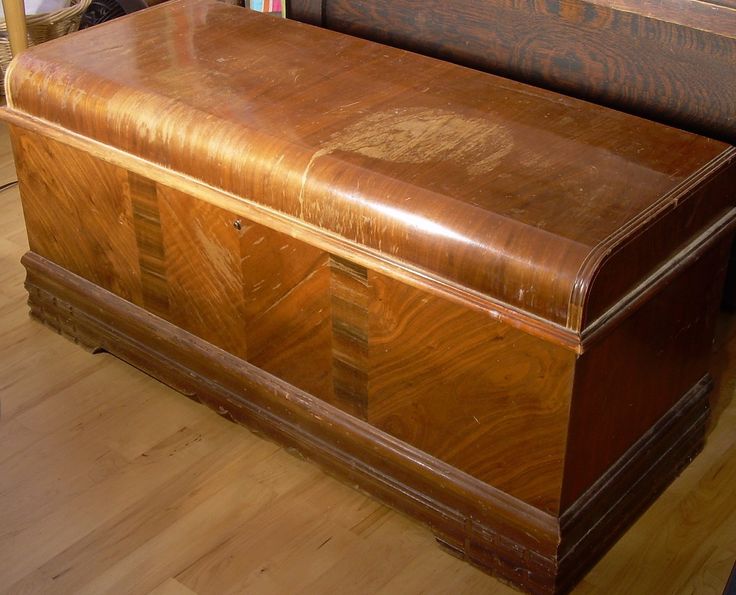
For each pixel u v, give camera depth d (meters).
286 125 1.58
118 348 1.93
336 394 1.63
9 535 1.61
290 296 1.60
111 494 1.68
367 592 1.51
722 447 1.78
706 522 1.64
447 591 1.52
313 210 1.49
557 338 1.30
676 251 1.45
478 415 1.46
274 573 1.54
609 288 1.32
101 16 2.82
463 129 1.57
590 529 1.51
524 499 1.47
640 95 1.82
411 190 1.42
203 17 1.95
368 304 1.49
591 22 1.81
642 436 1.61
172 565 1.56
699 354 1.68
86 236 1.87
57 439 1.79
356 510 1.66
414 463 1.56
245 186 1.56
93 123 1.72
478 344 1.40
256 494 1.68
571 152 1.50
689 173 1.46
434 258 1.39
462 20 1.97
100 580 1.53
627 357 1.45
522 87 1.69
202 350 1.79
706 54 1.71
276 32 1.90
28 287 2.03
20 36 2.49
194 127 1.60
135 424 1.83
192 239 1.68
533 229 1.33
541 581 1.48
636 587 1.53
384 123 1.58
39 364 1.97
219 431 1.81
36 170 1.87
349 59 1.79
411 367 1.50
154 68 1.76
